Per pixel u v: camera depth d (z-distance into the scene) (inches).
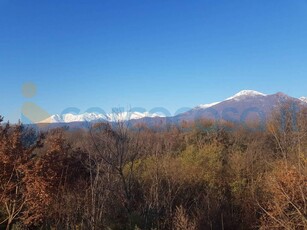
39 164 453.7
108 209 469.1
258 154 787.4
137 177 561.3
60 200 465.4
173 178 587.5
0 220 479.5
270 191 521.3
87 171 511.5
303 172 485.1
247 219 571.8
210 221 525.3
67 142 554.9
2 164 448.8
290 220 451.5
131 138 530.6
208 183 697.6
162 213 493.0
